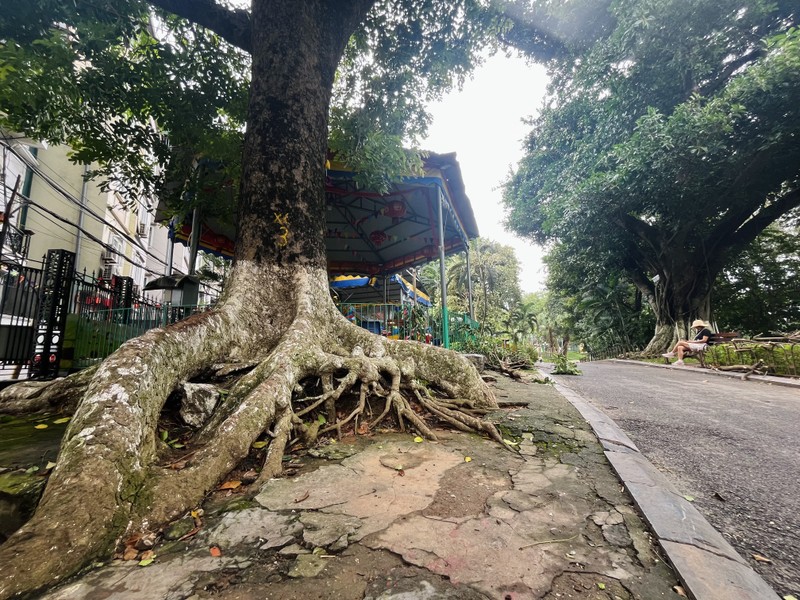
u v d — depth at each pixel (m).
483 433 3.54
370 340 4.54
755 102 10.66
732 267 20.25
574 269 24.38
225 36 5.54
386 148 6.63
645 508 2.05
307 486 2.38
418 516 2.01
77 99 5.63
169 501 2.05
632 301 27.44
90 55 5.51
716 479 2.73
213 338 3.68
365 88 7.27
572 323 33.66
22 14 4.89
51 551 1.59
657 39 12.62
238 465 2.63
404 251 13.33
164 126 6.56
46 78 5.08
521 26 15.58
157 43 6.12
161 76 6.14
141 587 1.48
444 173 8.05
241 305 4.21
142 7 5.66
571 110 17.73
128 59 6.29
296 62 4.82
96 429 2.20
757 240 20.44
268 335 4.23
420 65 7.29
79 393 4.09
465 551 1.70
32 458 2.67
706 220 16.47
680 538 1.76
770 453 3.31
